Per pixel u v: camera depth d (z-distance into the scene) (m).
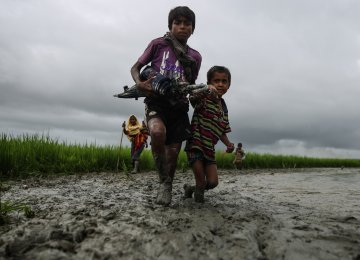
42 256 1.13
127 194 2.39
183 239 1.26
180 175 4.84
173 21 1.89
